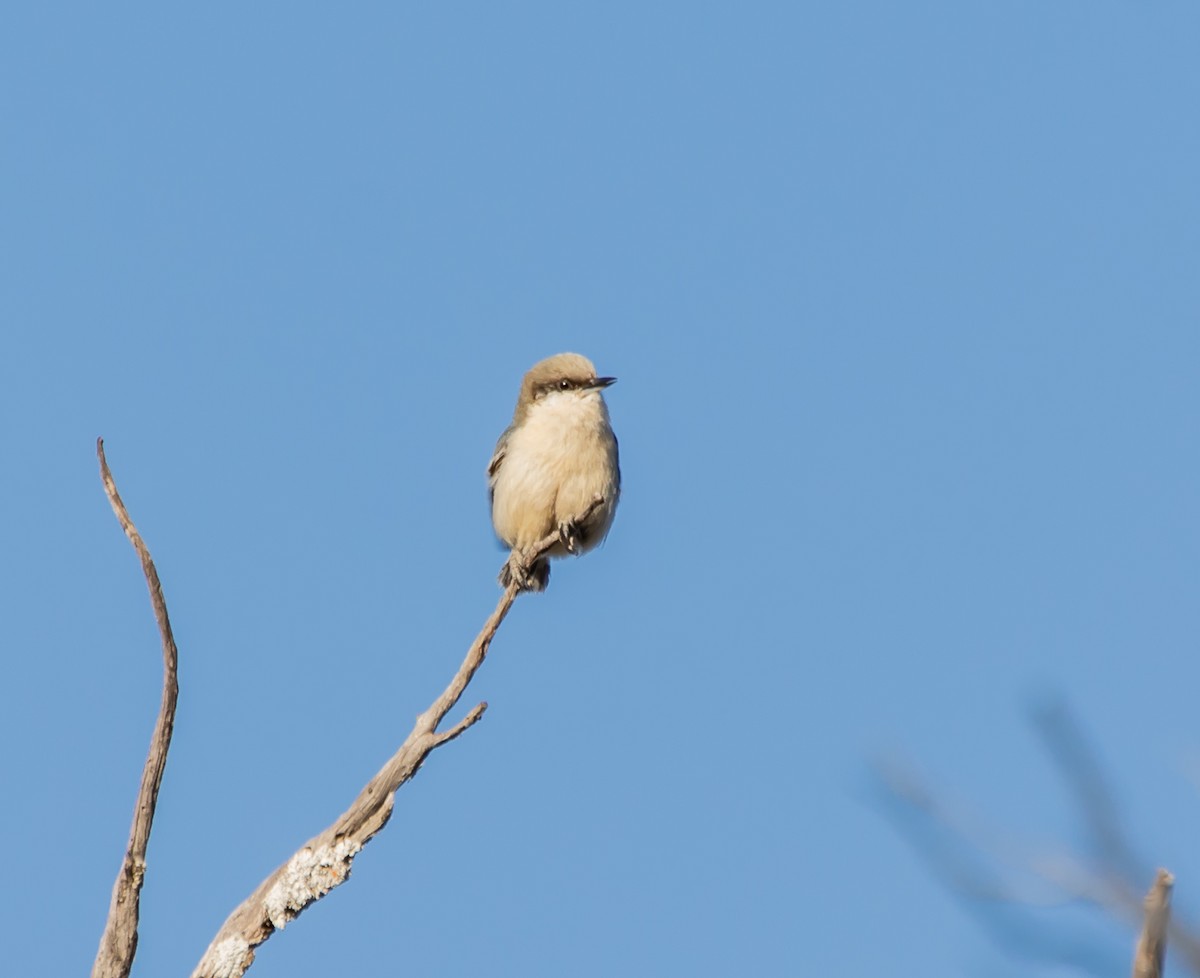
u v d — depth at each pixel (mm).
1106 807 6496
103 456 10586
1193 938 5984
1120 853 6371
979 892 6594
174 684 10273
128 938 9922
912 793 7152
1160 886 6066
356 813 11031
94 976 9836
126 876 9992
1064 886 6355
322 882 10820
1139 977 6055
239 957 10562
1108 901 6188
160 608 10344
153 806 10148
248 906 10797
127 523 10359
